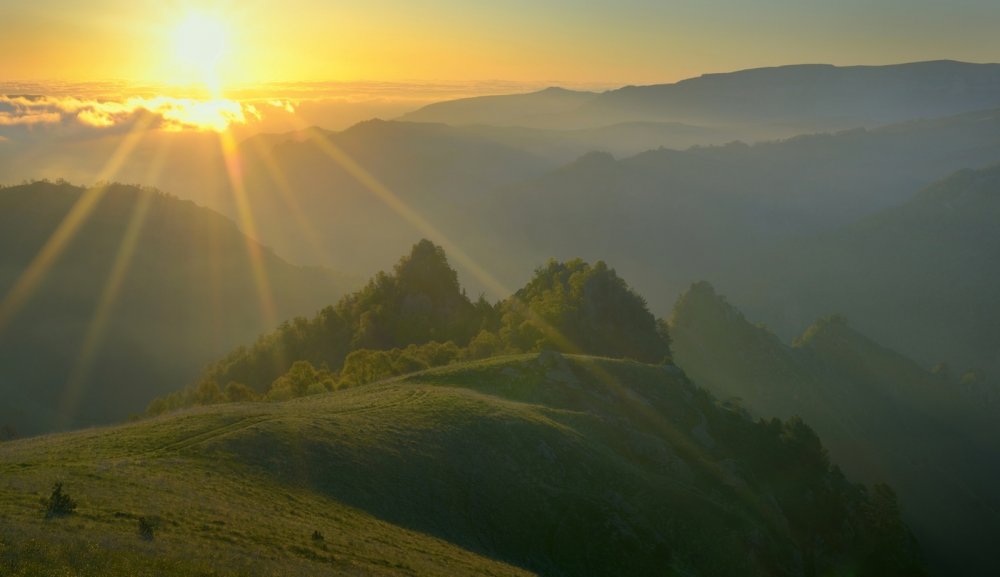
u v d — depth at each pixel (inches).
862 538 3324.3
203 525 1190.9
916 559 3442.4
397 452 1916.8
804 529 3152.1
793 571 2541.8
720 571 2202.3
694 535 2268.7
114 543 981.2
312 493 1572.3
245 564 1036.5
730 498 2765.7
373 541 1389.0
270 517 1336.1
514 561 1702.8
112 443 1651.1
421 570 1282.0
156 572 914.1
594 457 2391.7
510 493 1978.3
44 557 872.3
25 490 1186.6
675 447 2977.4
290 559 1137.4
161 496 1284.4
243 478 1524.4
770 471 3373.5
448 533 1673.2
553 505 1998.0
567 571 1787.6
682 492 2491.4
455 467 1972.2
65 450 1569.9
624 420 2984.7
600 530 1964.8
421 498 1764.3
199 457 1576.0
